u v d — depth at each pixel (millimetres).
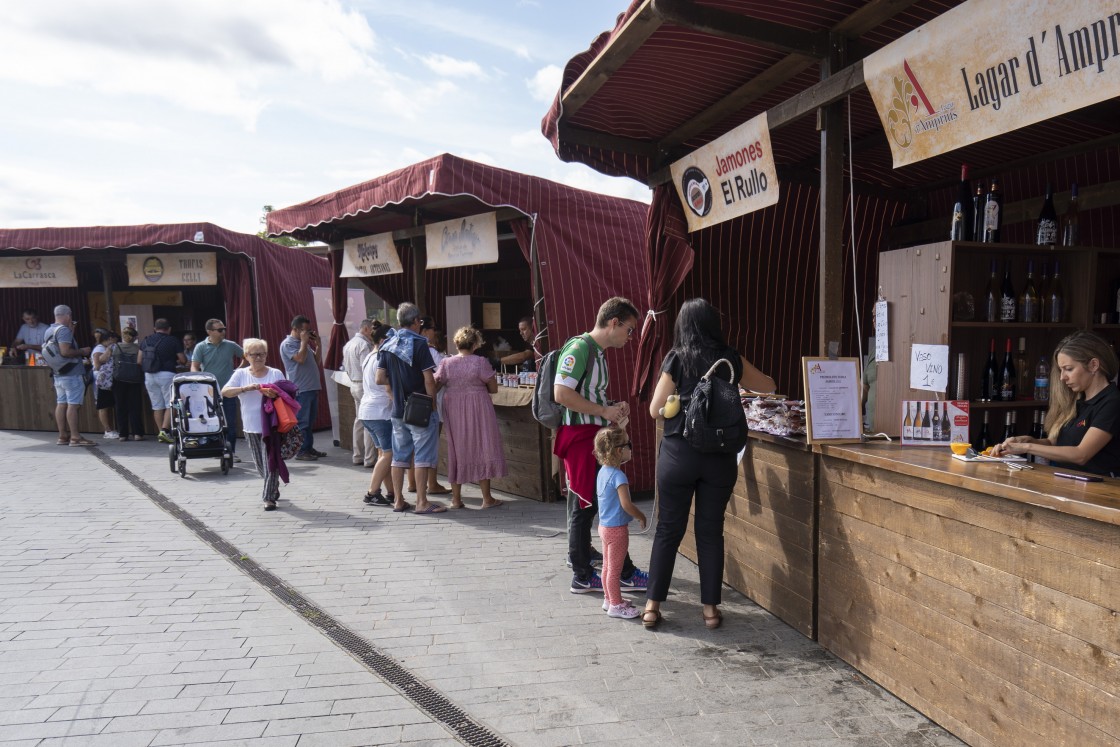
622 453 3779
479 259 6906
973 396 3688
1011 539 2330
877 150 4918
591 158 4949
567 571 4531
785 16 3277
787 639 3496
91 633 3607
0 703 2924
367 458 8062
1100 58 2168
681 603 3984
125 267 12305
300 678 3145
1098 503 2037
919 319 3449
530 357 7965
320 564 4668
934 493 2645
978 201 3641
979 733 2488
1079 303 3729
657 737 2666
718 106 4387
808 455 3398
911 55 2840
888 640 2939
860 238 5910
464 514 5953
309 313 11203
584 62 3961
